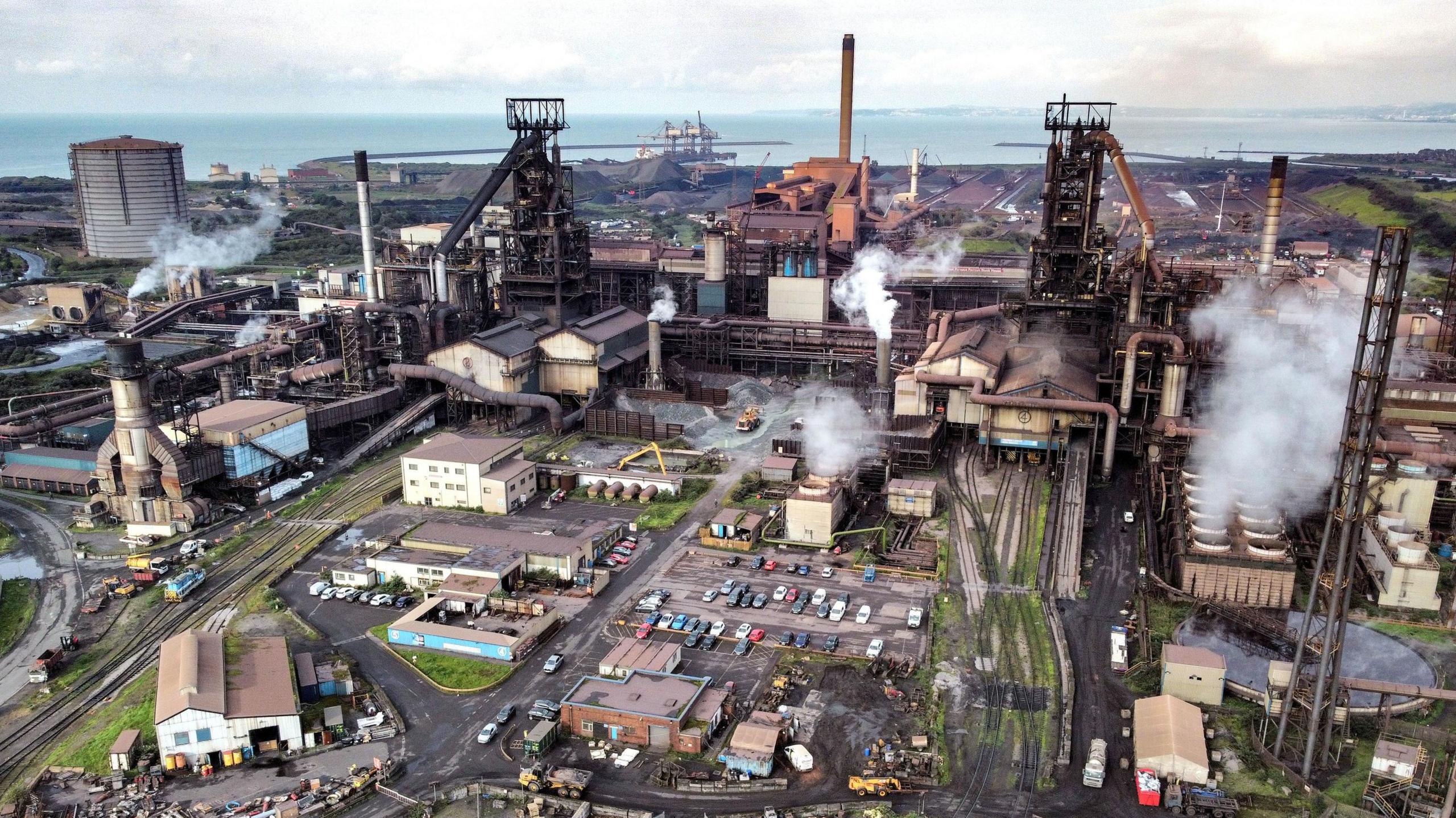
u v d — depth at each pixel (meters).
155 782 79.69
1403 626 99.94
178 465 130.62
